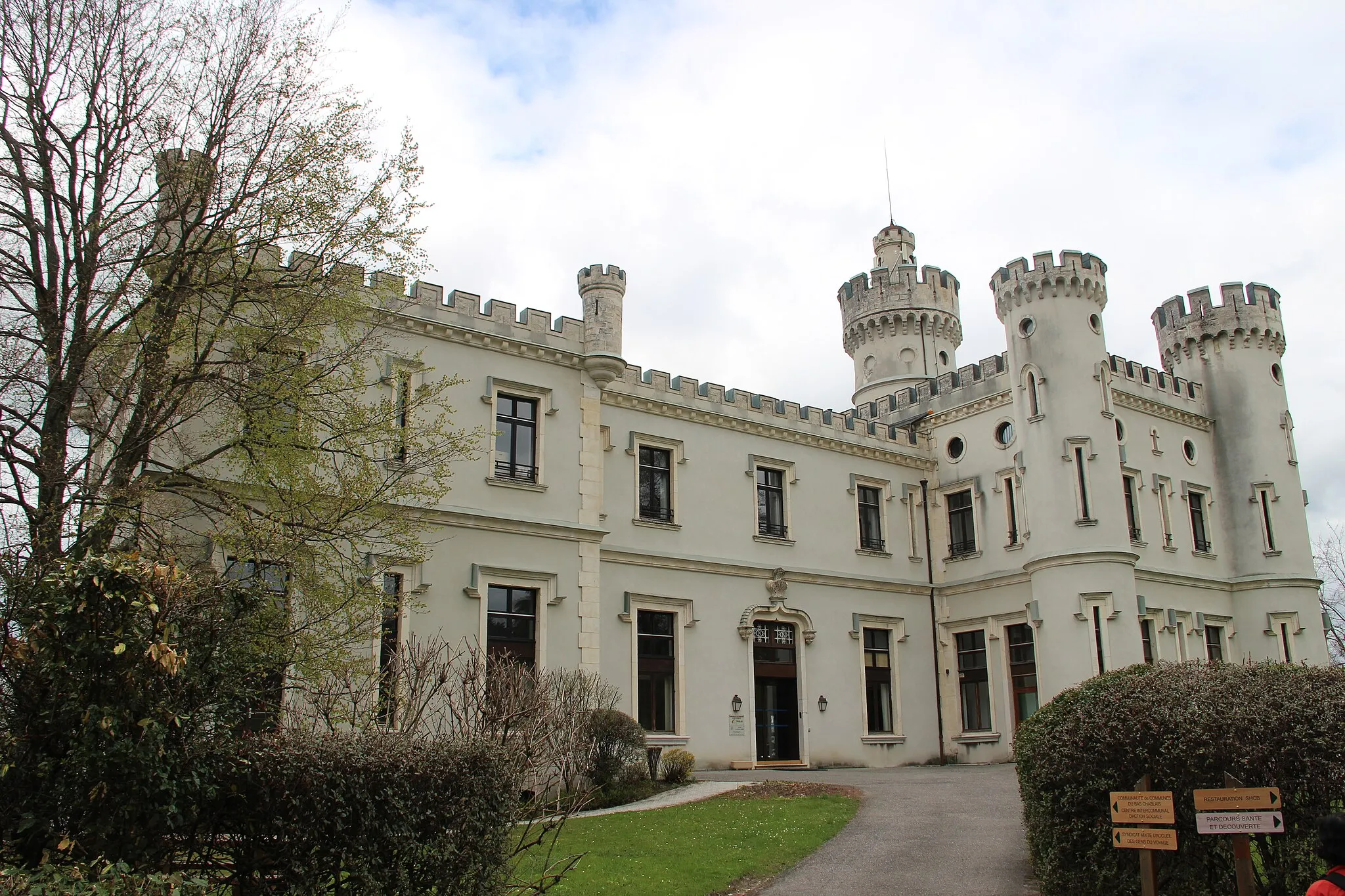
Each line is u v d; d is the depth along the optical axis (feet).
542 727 56.34
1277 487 113.91
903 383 136.46
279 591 42.75
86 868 23.82
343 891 27.66
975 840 50.03
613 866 43.98
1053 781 36.01
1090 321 102.01
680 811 58.03
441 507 69.62
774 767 90.99
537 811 55.06
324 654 42.83
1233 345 118.01
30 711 25.61
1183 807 32.81
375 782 28.68
